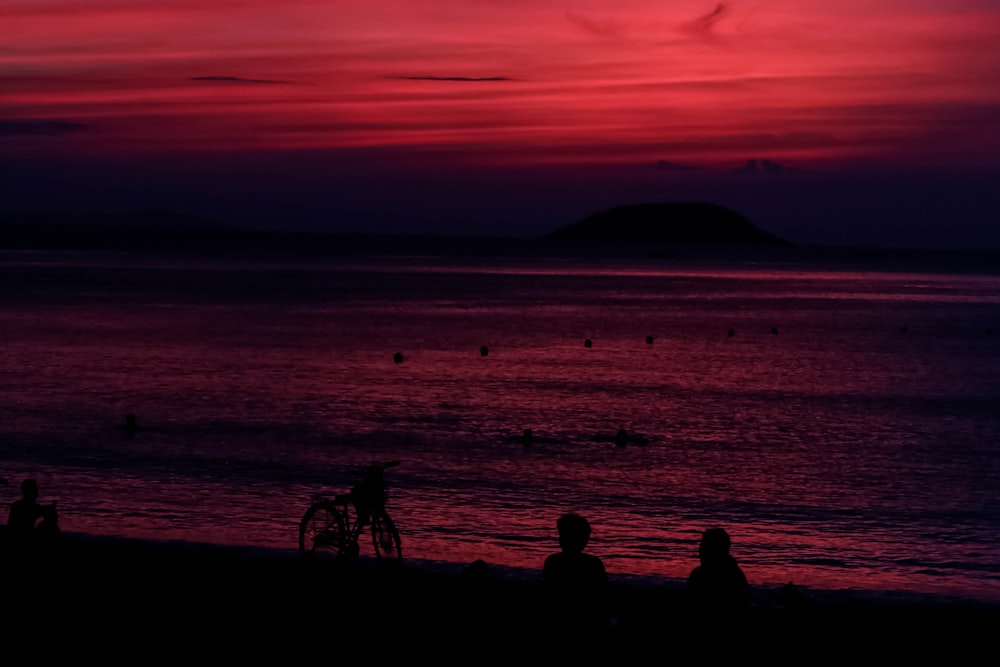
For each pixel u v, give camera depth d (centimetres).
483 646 1320
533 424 5025
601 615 1086
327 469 3806
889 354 9000
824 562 2641
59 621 1438
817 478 3875
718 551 1115
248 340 9281
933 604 1611
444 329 10781
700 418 5338
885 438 4841
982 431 5072
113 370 6988
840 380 7138
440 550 2572
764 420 5325
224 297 15512
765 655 1334
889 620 1504
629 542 2758
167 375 6762
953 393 6525
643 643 1126
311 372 7056
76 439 4394
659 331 11006
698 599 1105
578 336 10262
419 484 3569
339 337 9762
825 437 4841
